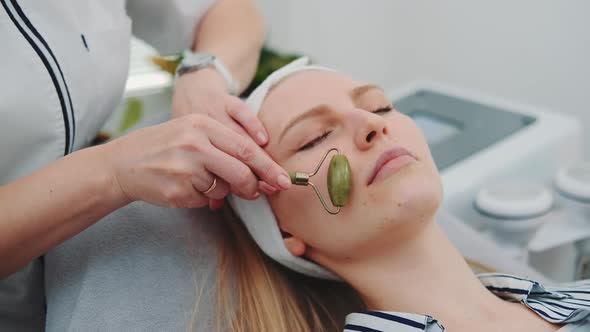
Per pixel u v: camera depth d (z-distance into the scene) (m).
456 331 0.75
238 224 0.90
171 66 1.47
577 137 1.50
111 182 0.68
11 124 0.73
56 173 0.67
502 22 1.75
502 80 1.84
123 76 0.92
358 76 1.95
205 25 1.11
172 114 0.89
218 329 0.77
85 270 0.80
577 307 0.75
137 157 0.66
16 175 0.79
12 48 0.74
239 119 0.77
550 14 1.64
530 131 1.47
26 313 0.86
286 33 1.72
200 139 0.65
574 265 1.35
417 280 0.77
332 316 0.89
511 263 1.07
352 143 0.73
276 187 0.68
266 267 0.87
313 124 0.75
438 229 0.81
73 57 0.79
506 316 0.76
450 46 1.92
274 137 0.77
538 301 0.79
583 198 1.23
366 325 0.75
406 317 0.72
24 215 0.65
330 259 0.81
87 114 0.84
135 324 0.75
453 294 0.77
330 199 0.71
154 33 1.15
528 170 1.41
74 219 0.68
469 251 1.10
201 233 0.87
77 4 0.83
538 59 1.72
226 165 0.65
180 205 0.69
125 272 0.80
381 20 1.89
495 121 1.54
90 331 0.74
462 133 1.50
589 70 1.63
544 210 1.22
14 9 0.74
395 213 0.69
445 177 1.31
